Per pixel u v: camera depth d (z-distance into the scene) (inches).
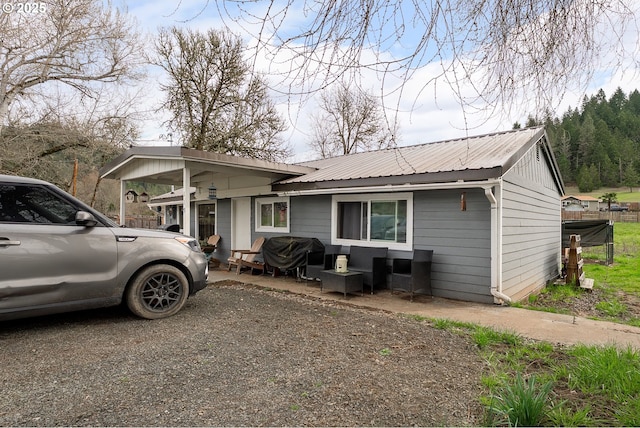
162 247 190.7
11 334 161.2
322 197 365.4
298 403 103.3
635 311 300.5
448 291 278.2
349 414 97.9
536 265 364.8
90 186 724.0
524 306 253.1
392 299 275.7
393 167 320.5
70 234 165.6
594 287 395.5
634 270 503.2
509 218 277.9
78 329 168.9
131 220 885.8
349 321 193.6
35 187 163.9
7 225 153.4
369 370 127.7
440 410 100.8
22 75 517.3
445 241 280.2
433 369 130.3
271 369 126.8
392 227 312.2
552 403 105.0
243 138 768.9
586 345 163.0
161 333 163.8
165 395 107.2
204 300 234.5
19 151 521.7
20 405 100.7
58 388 111.0
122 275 177.2
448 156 314.7
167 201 612.7
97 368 125.6
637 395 108.6
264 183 400.8
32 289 154.7
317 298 276.1
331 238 356.2
